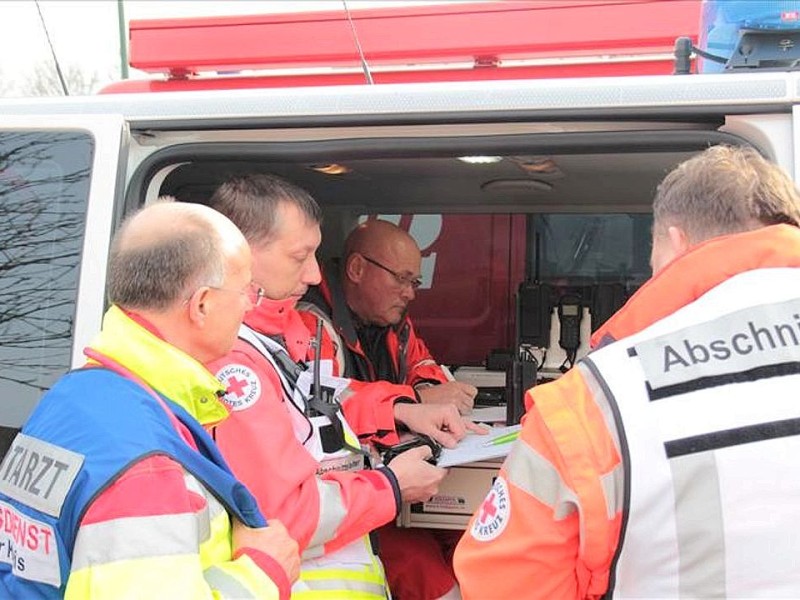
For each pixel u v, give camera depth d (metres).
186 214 1.50
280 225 1.99
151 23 3.19
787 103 1.73
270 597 1.41
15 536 1.40
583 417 1.31
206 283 1.47
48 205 1.96
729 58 2.08
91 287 1.90
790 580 1.24
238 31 3.12
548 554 1.34
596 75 3.00
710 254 1.38
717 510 1.24
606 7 2.90
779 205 1.40
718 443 1.25
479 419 2.60
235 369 1.75
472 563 1.41
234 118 1.94
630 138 1.80
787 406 1.26
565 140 1.83
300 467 1.72
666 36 2.86
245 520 1.48
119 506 1.28
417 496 2.00
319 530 1.74
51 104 2.04
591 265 3.48
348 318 2.71
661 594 1.28
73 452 1.34
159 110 1.97
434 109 1.86
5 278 1.95
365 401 2.33
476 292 3.57
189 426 1.43
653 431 1.26
